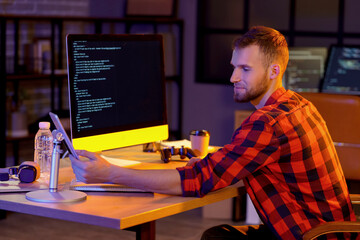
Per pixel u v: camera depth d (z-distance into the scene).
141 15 5.63
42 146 2.47
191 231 4.28
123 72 2.62
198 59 5.66
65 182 2.28
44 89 5.19
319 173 2.14
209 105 5.64
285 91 2.24
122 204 1.99
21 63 4.87
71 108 2.38
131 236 4.16
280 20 5.31
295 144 2.08
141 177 2.08
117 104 2.59
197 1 5.62
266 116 2.07
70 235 4.15
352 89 4.75
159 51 2.85
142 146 3.14
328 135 2.26
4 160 4.48
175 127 5.87
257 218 4.52
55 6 5.22
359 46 4.79
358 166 3.49
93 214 1.85
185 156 2.79
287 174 2.12
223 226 2.45
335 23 5.07
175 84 5.82
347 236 2.16
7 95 4.72
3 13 4.78
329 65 4.85
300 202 2.13
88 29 5.55
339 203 2.19
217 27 5.63
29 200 2.01
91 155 2.10
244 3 5.44
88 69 2.45
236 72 2.21
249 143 2.05
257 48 2.17
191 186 2.08
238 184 2.34
